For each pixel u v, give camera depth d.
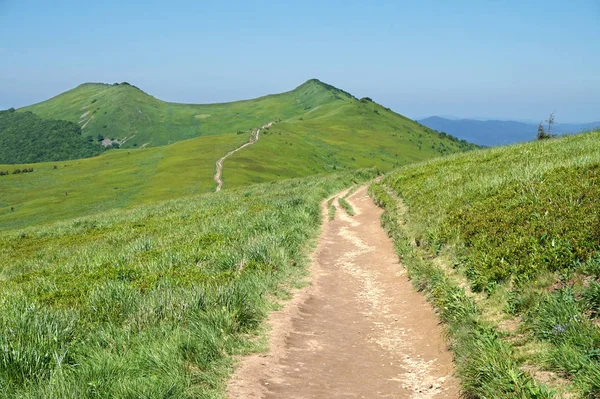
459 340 7.39
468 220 13.09
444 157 36.12
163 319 8.16
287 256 13.69
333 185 40.19
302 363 7.35
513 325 7.47
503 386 5.54
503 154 26.03
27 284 13.38
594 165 14.20
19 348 6.29
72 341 7.12
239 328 8.19
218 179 121.75
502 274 9.12
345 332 9.09
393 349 8.23
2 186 140.25
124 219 32.16
